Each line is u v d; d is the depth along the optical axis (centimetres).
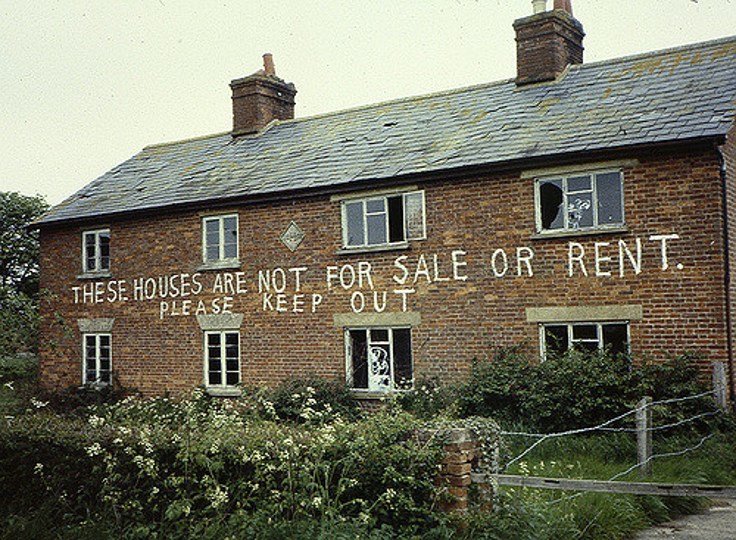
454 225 1564
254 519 686
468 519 694
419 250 1602
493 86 1892
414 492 713
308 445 731
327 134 2023
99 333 2095
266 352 1794
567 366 1357
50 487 824
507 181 1511
